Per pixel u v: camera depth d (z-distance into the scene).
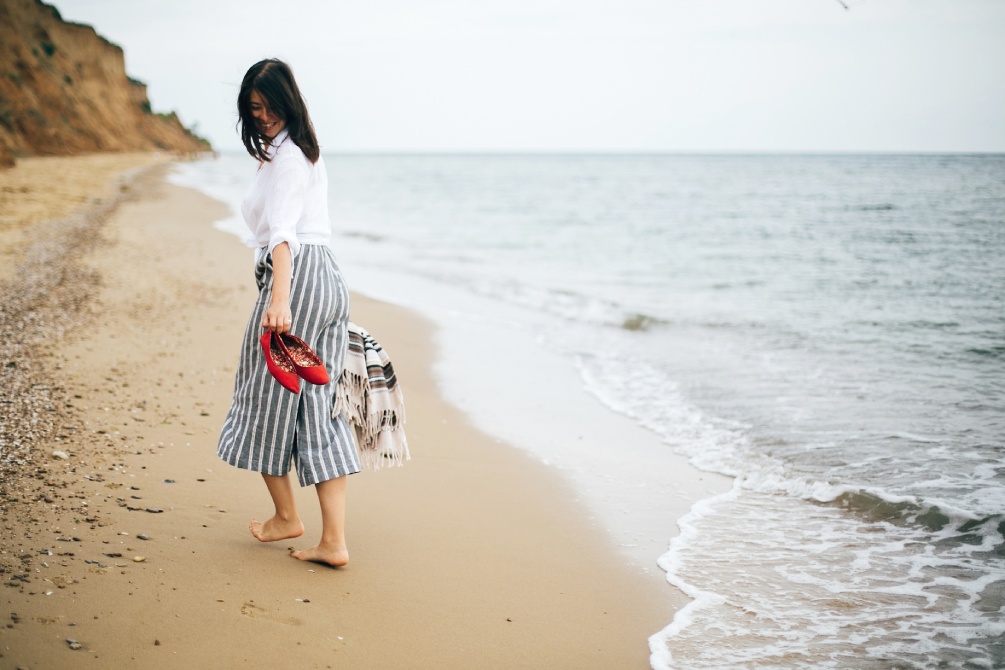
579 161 134.12
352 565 2.86
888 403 5.41
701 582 2.96
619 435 4.84
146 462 3.60
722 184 47.12
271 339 2.49
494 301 9.70
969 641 2.54
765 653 2.46
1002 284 11.05
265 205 2.55
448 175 67.19
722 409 5.34
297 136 2.54
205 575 2.61
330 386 2.65
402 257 14.09
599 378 6.19
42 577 2.45
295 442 2.66
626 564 3.10
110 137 62.72
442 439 4.61
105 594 2.40
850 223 21.05
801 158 133.12
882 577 3.01
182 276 9.36
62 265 9.10
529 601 2.73
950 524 3.43
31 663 2.02
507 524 3.42
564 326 8.23
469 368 6.41
